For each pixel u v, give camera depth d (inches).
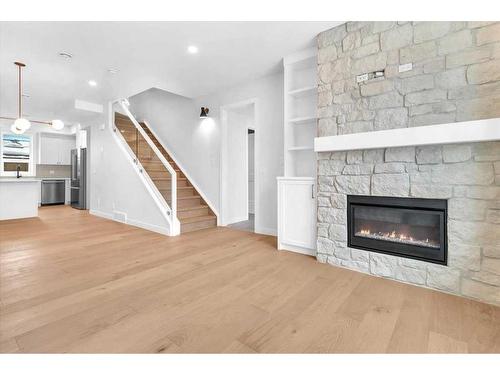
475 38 77.0
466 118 78.2
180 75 158.9
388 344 57.6
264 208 166.6
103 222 207.3
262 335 60.8
